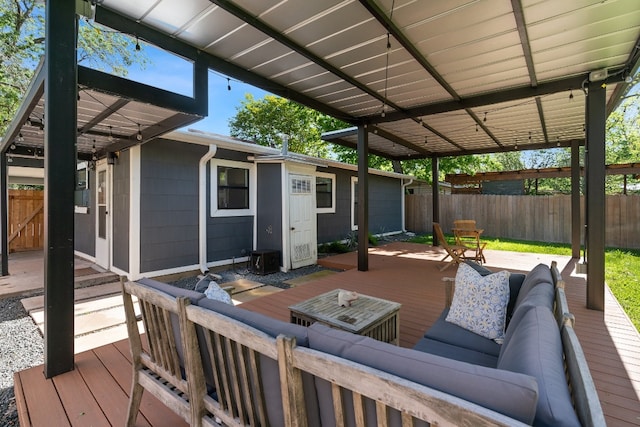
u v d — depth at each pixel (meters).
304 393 1.09
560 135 6.34
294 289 4.44
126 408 1.90
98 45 10.01
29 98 3.21
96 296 4.40
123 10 2.44
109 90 2.46
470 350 1.94
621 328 3.03
